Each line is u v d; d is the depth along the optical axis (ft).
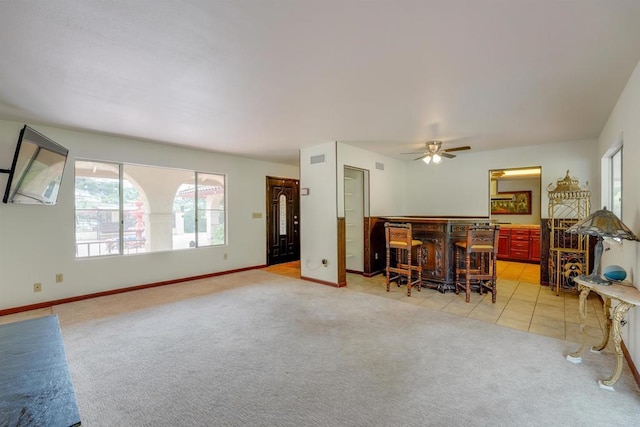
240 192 20.30
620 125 9.53
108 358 8.25
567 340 9.28
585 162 15.49
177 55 6.89
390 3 5.15
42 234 12.65
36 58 6.96
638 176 7.38
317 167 16.69
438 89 8.99
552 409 6.07
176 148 16.93
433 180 21.03
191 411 6.08
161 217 16.78
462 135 14.62
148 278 15.81
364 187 18.67
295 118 11.75
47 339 4.65
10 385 3.42
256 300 13.56
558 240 15.29
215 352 8.60
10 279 11.92
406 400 6.38
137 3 5.06
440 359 8.13
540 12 5.41
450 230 14.62
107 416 5.92
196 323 10.79
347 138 15.16
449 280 14.67
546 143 16.42
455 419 5.79
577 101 9.96
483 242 13.05
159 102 9.87
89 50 6.63
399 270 14.79
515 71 7.83
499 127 13.19
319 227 16.69
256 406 6.23
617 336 6.71
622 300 6.51
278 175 22.88
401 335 9.68
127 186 15.46
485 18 5.60
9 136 11.76
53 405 3.07
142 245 16.02
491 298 13.61
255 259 21.25
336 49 6.71
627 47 6.62
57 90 8.83
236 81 8.32
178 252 17.06
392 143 16.37
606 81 8.43
